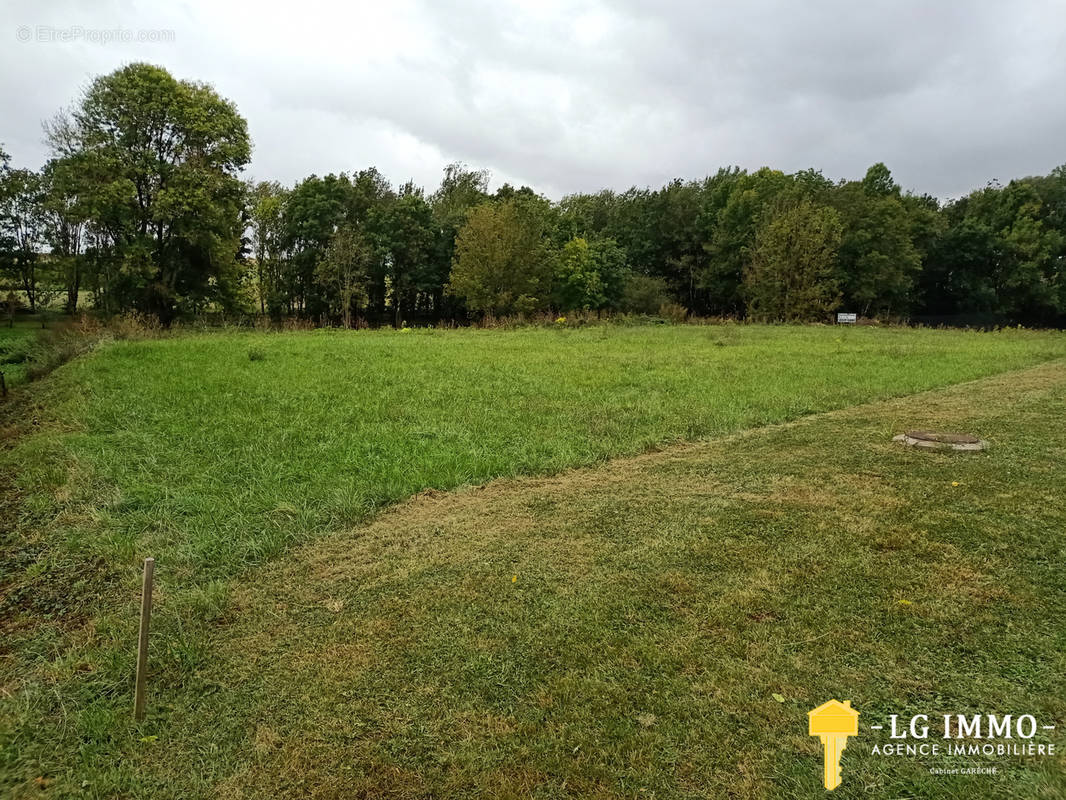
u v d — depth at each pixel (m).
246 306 30.70
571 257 36.19
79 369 11.45
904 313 40.66
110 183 23.03
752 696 2.62
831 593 3.44
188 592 3.57
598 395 9.18
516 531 4.39
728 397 9.06
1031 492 4.98
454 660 2.91
